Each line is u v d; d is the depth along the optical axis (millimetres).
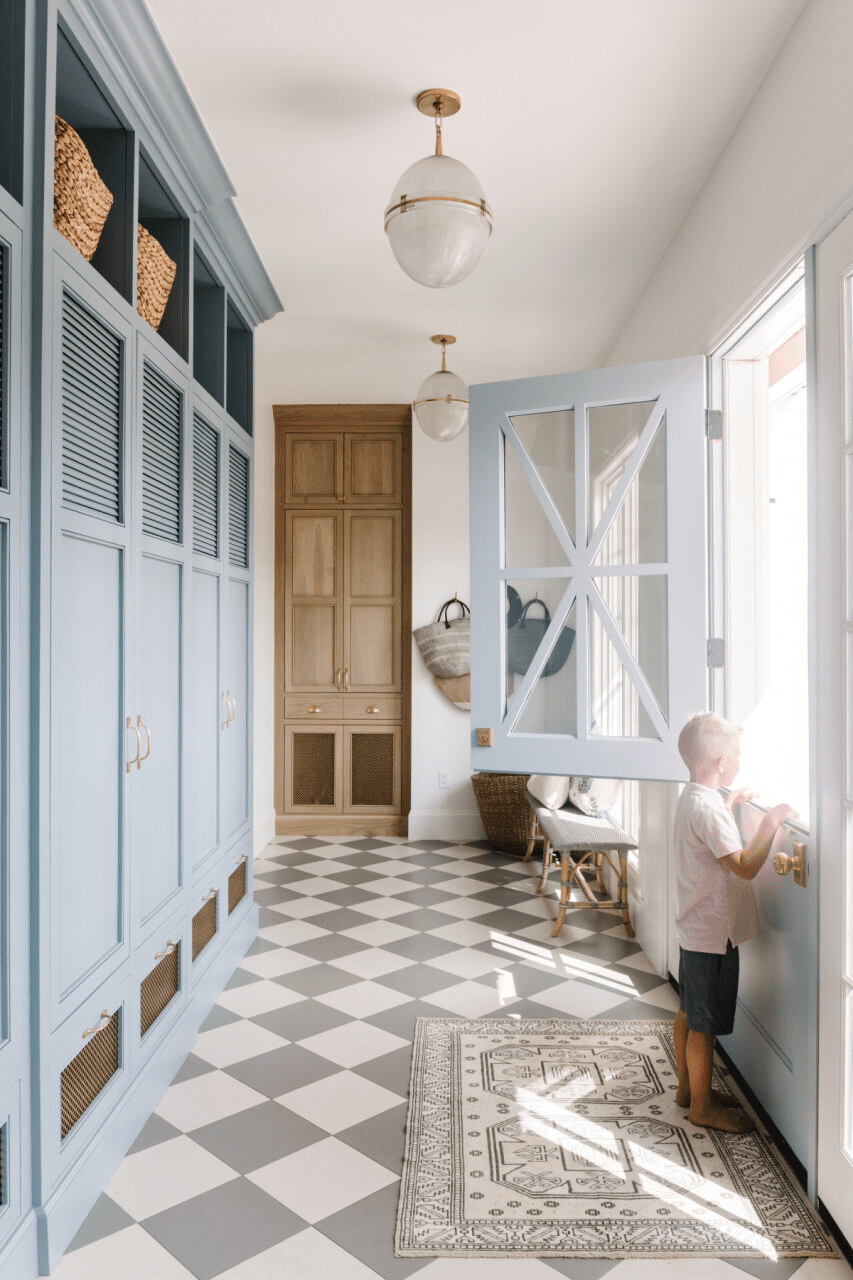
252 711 3775
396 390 5344
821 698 1907
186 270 2756
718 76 2246
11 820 1627
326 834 5828
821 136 1877
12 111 1669
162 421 2537
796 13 1996
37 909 1699
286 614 5801
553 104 2369
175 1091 2465
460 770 5711
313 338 4316
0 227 1578
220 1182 2031
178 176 2586
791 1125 2100
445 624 5570
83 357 1933
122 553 2152
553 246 3266
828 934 1873
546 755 2912
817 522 1928
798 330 2555
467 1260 1766
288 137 2537
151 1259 1762
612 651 2869
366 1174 2068
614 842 3746
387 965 3445
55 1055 1772
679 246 3121
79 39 1876
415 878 4758
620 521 2883
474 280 3588
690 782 2303
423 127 2488
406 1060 2654
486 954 3570
